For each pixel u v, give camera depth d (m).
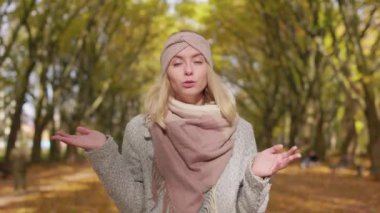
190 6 26.66
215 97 1.85
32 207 12.15
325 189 16.28
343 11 17.41
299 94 30.36
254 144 1.93
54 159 32.28
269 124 36.94
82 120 29.03
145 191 1.86
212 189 1.78
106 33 27.42
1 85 25.33
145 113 1.94
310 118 29.80
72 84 30.64
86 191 15.87
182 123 1.78
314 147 29.73
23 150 16.30
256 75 35.22
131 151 1.93
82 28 23.89
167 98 1.87
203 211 1.77
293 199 13.48
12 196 14.68
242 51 33.31
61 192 15.65
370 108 18.77
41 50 23.33
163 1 27.03
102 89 31.05
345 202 13.19
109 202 12.98
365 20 19.09
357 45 17.41
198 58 1.88
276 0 19.41
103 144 1.83
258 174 1.75
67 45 25.91
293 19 21.89
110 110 40.16
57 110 31.97
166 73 1.91
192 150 1.75
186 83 1.86
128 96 44.69
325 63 25.30
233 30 27.80
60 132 1.83
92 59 27.78
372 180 19.28
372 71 17.91
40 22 21.83
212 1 25.89
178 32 1.93
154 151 1.85
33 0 18.97
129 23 28.12
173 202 1.77
